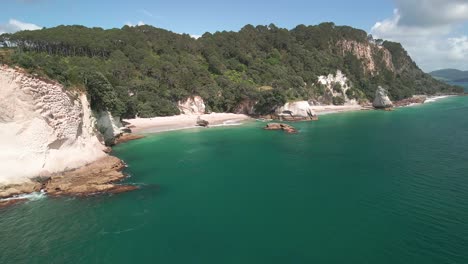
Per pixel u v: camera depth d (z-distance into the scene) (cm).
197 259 2553
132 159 5728
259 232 2966
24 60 4369
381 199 3631
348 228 2989
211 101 11712
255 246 2727
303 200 3700
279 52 17550
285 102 11506
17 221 3228
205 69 13225
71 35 11825
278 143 7156
